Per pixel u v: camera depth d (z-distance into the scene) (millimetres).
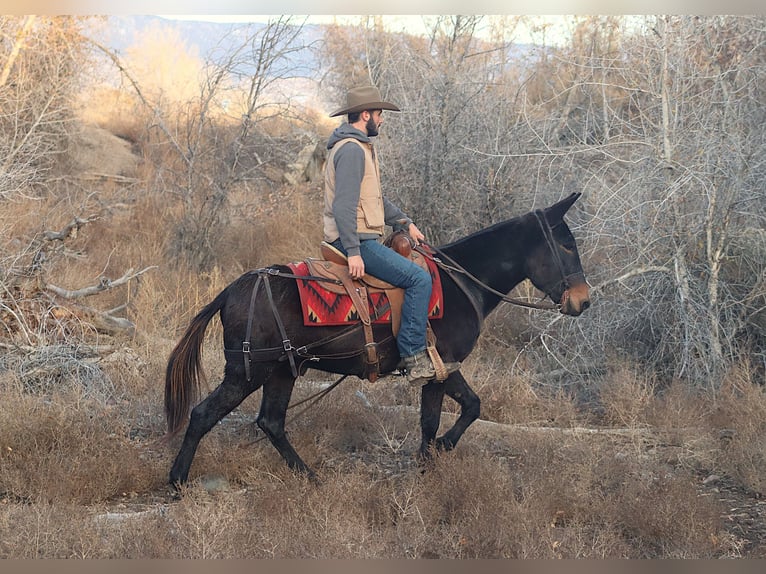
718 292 10180
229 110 14328
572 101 13500
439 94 12094
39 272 10062
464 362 10281
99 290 10469
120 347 10227
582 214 11289
